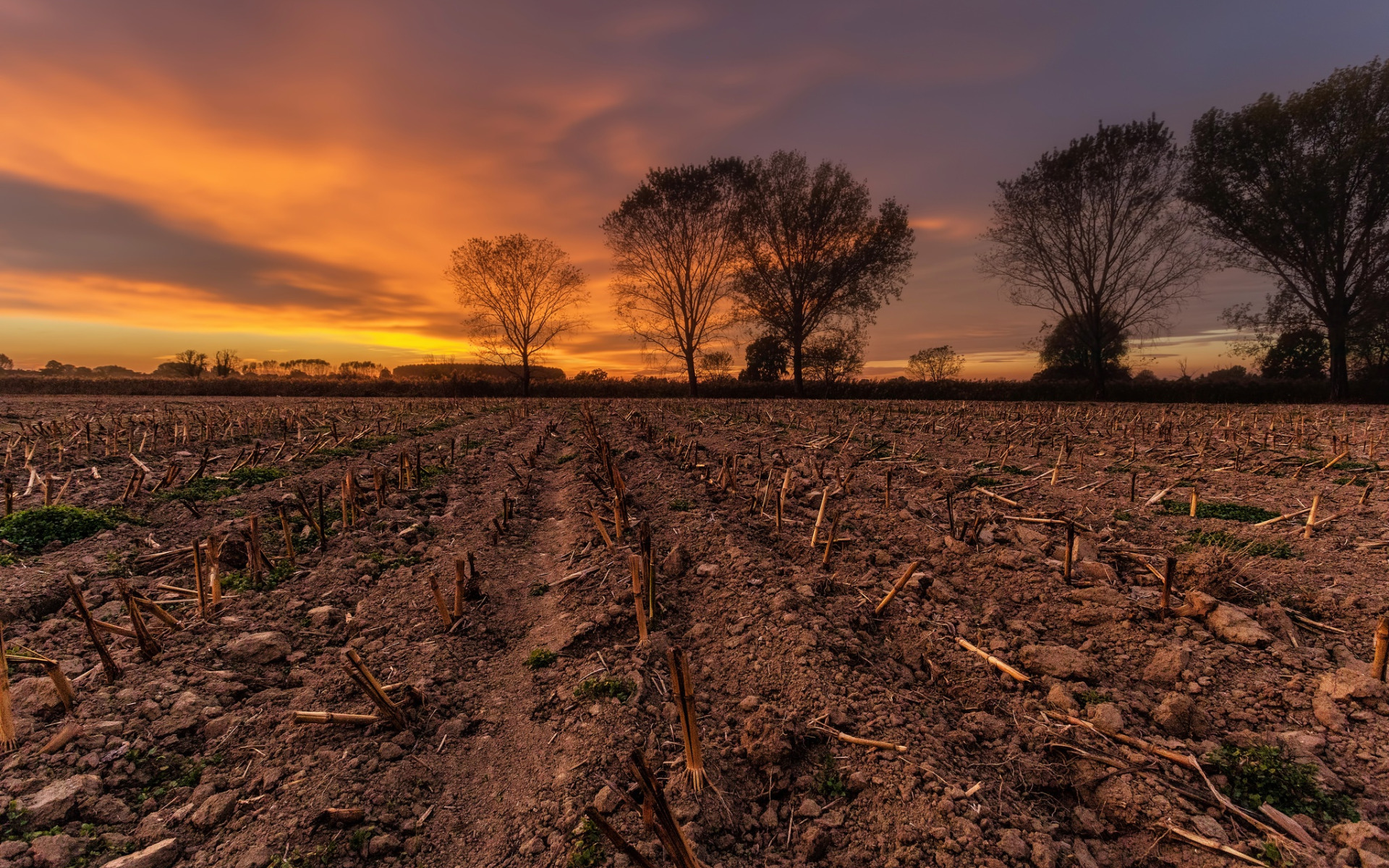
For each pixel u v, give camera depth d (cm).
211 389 3791
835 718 344
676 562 561
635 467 997
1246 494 794
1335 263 3011
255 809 292
